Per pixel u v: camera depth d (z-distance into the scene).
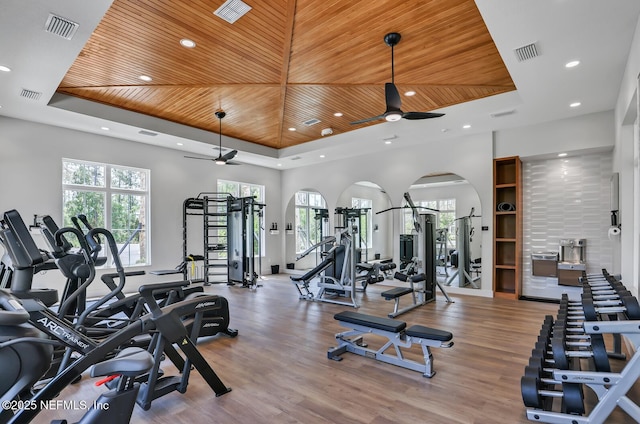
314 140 7.62
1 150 5.23
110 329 3.23
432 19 3.21
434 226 5.86
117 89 4.83
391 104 3.65
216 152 7.69
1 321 1.58
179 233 7.45
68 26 2.95
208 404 2.42
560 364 2.09
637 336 1.89
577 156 5.79
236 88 4.82
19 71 3.75
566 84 4.16
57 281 5.66
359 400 2.47
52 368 2.74
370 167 7.89
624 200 4.27
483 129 6.12
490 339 3.78
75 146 5.98
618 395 1.90
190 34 3.44
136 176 6.95
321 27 3.33
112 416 1.60
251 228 7.34
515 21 2.90
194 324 2.84
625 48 3.31
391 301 5.81
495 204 6.17
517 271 5.96
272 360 3.22
